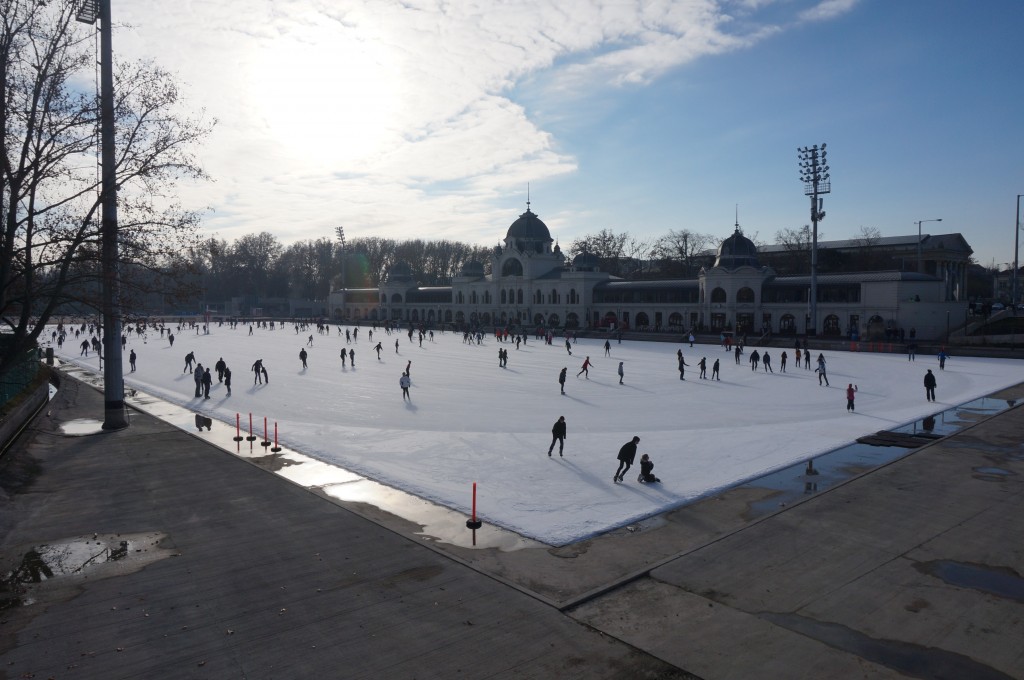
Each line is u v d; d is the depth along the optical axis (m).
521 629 11.20
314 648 10.59
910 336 73.38
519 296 120.75
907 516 16.84
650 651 10.52
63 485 19.58
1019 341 63.41
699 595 12.55
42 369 44.38
